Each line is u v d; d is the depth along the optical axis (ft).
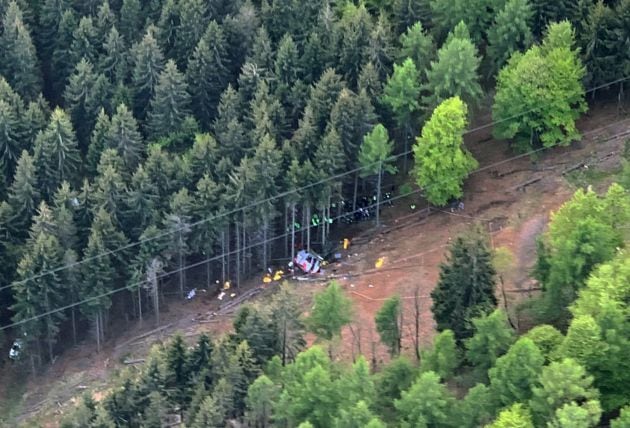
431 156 397.39
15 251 386.32
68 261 377.09
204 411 294.46
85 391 364.17
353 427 268.21
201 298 405.39
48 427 366.22
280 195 393.29
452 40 412.16
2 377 390.21
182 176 398.01
